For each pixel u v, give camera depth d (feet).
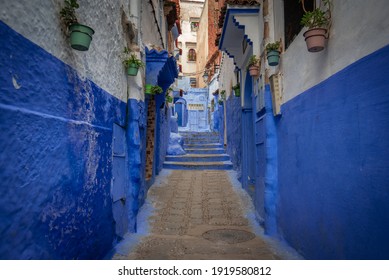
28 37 6.54
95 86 11.02
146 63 20.80
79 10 9.70
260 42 19.20
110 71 13.11
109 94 12.85
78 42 8.43
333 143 9.52
